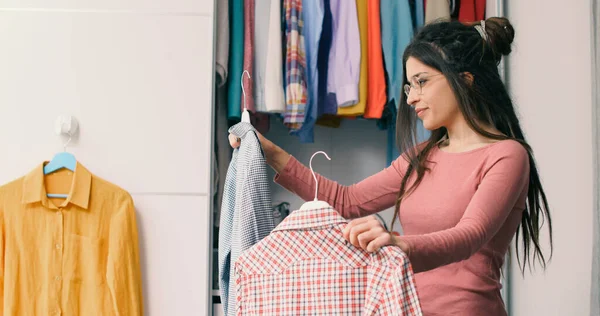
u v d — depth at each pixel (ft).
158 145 6.96
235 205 4.58
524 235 4.71
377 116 7.55
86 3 7.06
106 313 6.41
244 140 4.61
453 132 4.45
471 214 3.71
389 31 7.57
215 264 7.52
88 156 6.88
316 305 3.36
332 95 7.64
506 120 4.46
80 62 6.98
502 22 4.48
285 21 7.70
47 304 6.30
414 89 4.43
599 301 5.28
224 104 7.78
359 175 8.82
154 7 7.13
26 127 6.85
